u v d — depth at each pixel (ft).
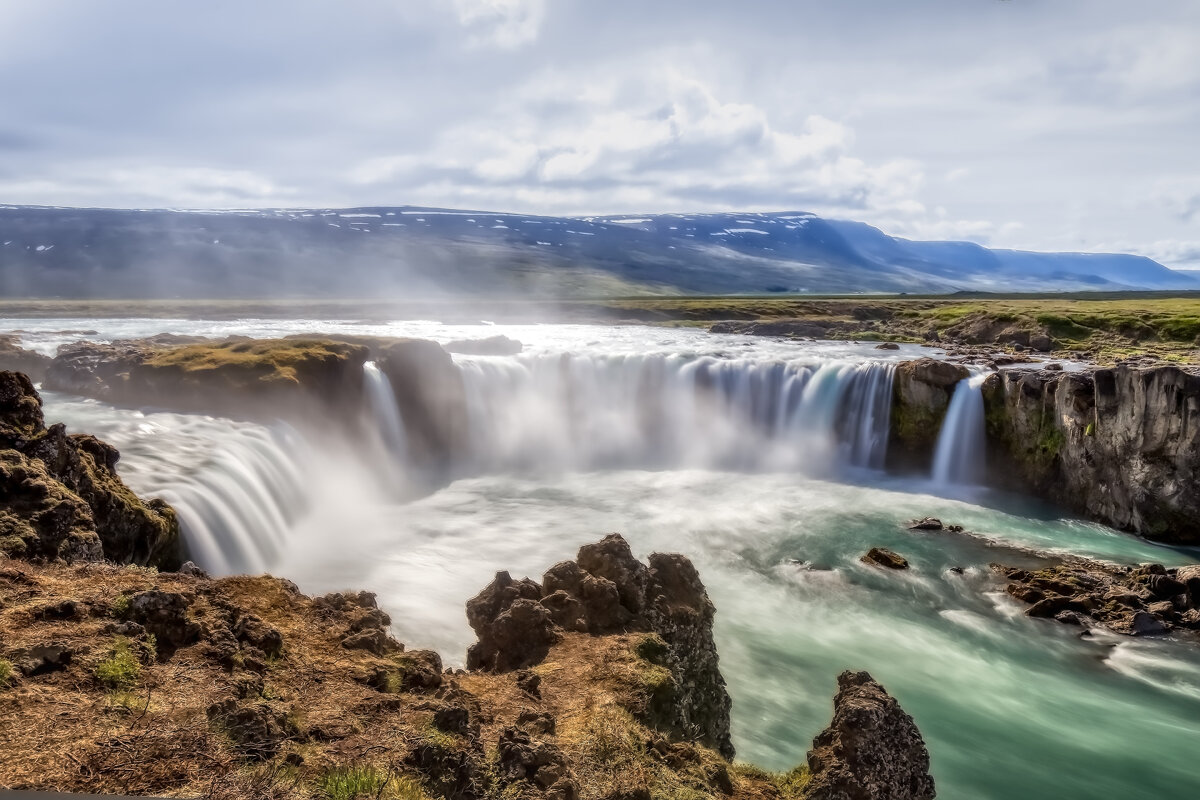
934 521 148.15
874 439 197.47
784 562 128.98
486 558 122.62
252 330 332.60
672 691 51.60
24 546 53.21
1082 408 157.38
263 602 53.26
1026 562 129.59
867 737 47.57
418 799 31.55
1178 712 84.58
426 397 189.98
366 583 106.42
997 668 93.45
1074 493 160.86
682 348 289.74
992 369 215.31
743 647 96.63
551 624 57.98
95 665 37.70
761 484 182.80
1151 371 141.28
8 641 38.55
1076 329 300.81
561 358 215.31
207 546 96.07
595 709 45.91
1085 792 70.23
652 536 140.36
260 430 131.95
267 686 41.27
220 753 32.37
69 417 133.80
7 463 61.16
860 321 392.47
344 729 37.78
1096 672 93.09
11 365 181.27
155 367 155.12
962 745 77.10
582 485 178.81
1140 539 142.41
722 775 44.73
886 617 107.86
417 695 44.19
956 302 486.38
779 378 209.36
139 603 43.19
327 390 162.81
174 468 107.24
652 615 62.95
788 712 80.02
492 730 41.88
